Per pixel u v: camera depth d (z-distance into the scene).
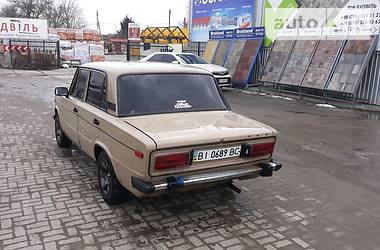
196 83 4.94
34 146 6.84
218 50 19.31
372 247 3.69
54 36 28.19
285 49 15.54
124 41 59.81
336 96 13.86
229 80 16.17
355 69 12.39
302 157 6.65
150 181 3.64
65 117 6.03
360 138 8.16
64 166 5.76
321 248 3.64
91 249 3.49
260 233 3.89
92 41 42.62
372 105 12.74
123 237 3.72
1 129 8.12
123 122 4.07
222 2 19.98
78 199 4.57
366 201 4.79
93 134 4.70
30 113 10.01
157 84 4.65
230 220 4.15
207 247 3.59
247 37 17.86
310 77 13.84
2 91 14.34
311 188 5.18
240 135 4.00
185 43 24.77
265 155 4.29
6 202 4.45
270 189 5.11
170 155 3.61
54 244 3.56
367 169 6.07
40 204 4.41
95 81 5.02
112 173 4.24
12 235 3.71
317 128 9.10
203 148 3.79
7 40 26.86
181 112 4.49
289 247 3.64
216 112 4.72
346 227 4.08
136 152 3.64
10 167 5.68
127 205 4.43
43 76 21.42
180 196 4.75
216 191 4.95
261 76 16.12
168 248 3.54
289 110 11.68
